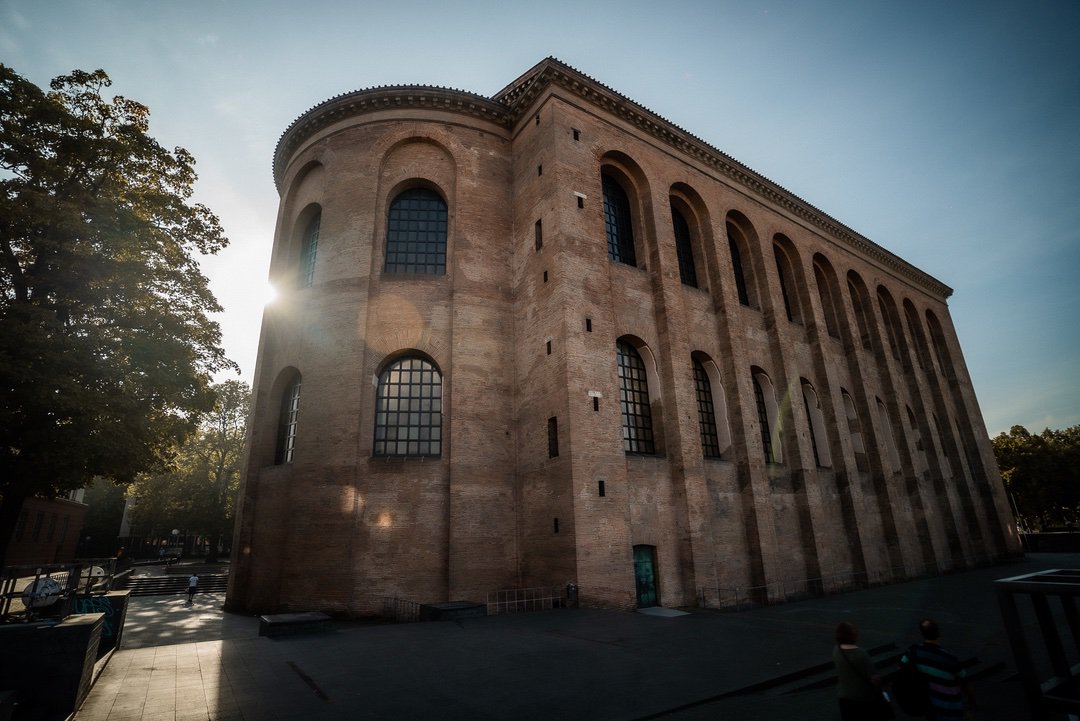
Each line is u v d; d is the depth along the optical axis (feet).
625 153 75.15
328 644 37.47
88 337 47.16
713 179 87.56
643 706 24.84
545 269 64.75
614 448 58.59
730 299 80.23
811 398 90.22
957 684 17.51
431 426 65.16
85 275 48.55
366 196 71.72
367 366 64.95
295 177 80.94
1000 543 116.57
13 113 47.67
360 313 66.13
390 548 59.16
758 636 40.40
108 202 50.39
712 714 24.71
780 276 99.81
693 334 75.87
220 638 50.06
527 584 59.06
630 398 67.00
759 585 67.21
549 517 57.31
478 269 70.18
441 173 74.74
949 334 137.18
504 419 65.87
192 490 158.61
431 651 35.27
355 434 61.57
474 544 59.93
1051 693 15.67
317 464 61.57
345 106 75.92
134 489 161.99
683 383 67.77
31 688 23.00
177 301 55.98
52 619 26.40
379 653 34.73
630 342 68.80
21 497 46.19
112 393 47.37
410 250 72.69
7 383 42.45
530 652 34.96
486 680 28.76
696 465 65.05
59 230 48.91
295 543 59.88
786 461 80.74
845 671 18.35
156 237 54.60
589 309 62.28
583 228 65.62
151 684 28.17
